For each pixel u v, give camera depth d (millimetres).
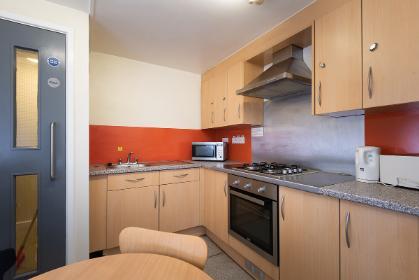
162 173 2373
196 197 2596
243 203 1948
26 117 1564
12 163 1503
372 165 1399
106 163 2625
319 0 1617
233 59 2615
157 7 1748
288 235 1501
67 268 738
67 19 1701
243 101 2453
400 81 1165
